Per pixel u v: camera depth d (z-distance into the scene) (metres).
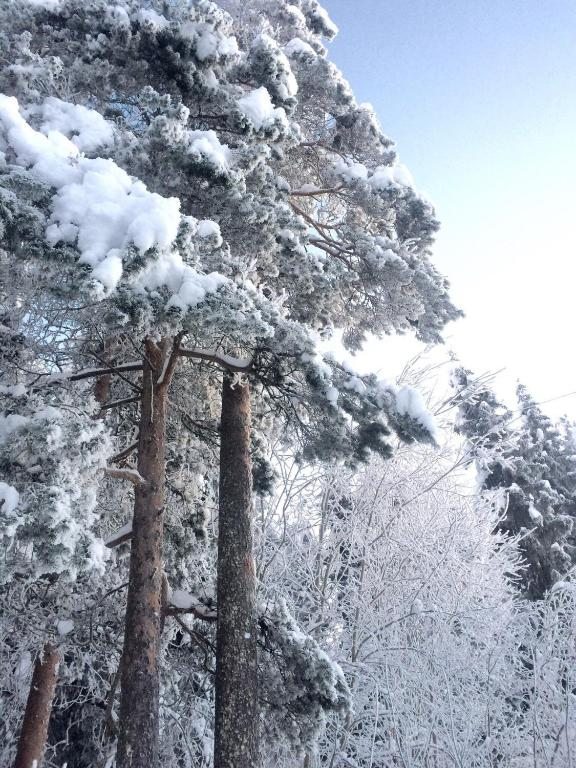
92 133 7.43
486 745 11.47
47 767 10.22
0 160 5.34
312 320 9.81
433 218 10.98
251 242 8.24
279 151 9.14
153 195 5.42
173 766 10.03
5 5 9.12
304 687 7.84
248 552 8.16
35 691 8.36
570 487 28.00
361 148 11.83
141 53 9.20
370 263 10.26
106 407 8.31
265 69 9.69
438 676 11.79
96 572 6.32
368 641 12.56
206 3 9.12
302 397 8.10
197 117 9.52
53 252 5.08
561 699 12.29
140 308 5.48
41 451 6.03
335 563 13.68
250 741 7.14
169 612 7.91
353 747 12.00
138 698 6.47
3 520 5.25
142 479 7.44
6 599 7.65
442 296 10.64
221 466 8.66
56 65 8.48
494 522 18.75
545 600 14.48
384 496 14.04
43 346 7.82
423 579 13.26
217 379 9.88
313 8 13.99
